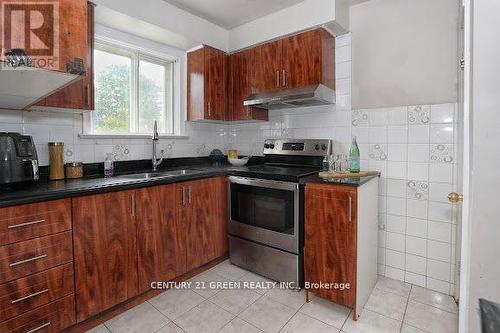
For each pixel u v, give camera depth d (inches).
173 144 109.0
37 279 53.9
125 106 97.6
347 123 93.8
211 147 123.6
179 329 64.2
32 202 52.7
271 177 82.5
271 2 92.4
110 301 66.0
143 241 72.3
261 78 102.9
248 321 66.8
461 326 24.9
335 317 68.0
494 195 19.7
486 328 16.1
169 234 78.6
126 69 97.7
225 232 97.2
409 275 84.1
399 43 83.0
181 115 112.1
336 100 96.0
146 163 99.0
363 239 70.4
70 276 58.8
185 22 97.6
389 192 86.1
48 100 67.8
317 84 88.0
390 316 68.1
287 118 109.0
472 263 20.5
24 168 60.8
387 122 85.9
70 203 58.3
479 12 19.9
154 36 97.1
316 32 88.4
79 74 48.3
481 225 20.1
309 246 73.0
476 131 20.0
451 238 76.7
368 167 89.7
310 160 99.5
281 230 81.7
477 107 19.9
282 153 105.1
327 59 91.3
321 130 100.0
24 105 67.7
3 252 49.5
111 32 90.0
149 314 69.5
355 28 91.0
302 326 64.8
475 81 20.0
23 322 52.4
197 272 89.7
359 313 68.7
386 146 86.2
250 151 121.6
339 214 67.5
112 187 64.7
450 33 75.2
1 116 69.1
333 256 68.9
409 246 83.6
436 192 78.5
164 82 110.5
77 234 59.6
